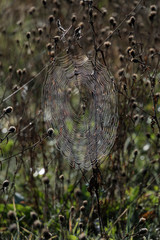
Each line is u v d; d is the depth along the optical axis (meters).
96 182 3.94
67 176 5.98
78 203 5.04
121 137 4.93
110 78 4.45
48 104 4.64
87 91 5.14
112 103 4.75
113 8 6.80
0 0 9.34
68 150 4.55
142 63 4.35
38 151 5.34
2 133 5.57
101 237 4.11
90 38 5.55
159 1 6.30
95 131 4.31
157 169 5.93
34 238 4.57
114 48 6.25
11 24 8.30
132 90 4.78
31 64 5.76
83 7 5.53
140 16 6.58
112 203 5.05
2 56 7.10
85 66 4.89
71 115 5.32
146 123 5.78
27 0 8.58
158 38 5.77
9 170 6.04
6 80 5.53
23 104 5.40
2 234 4.68
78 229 4.62
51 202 5.28
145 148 6.09
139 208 5.00
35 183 5.50
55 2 5.93
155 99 4.48
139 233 3.91
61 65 5.01
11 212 3.57
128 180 5.23
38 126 5.22
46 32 5.84
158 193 5.18
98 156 4.21
